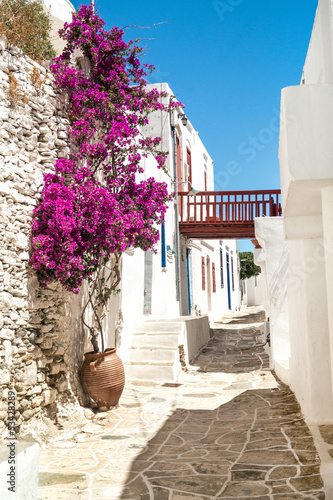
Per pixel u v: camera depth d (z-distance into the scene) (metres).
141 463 4.61
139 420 6.22
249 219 13.00
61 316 6.24
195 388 8.02
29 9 6.42
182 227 13.81
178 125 14.71
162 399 7.32
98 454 4.90
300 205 4.66
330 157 3.73
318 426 5.32
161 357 9.07
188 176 16.17
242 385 8.07
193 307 15.95
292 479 3.96
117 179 6.78
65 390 6.20
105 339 8.09
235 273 28.91
